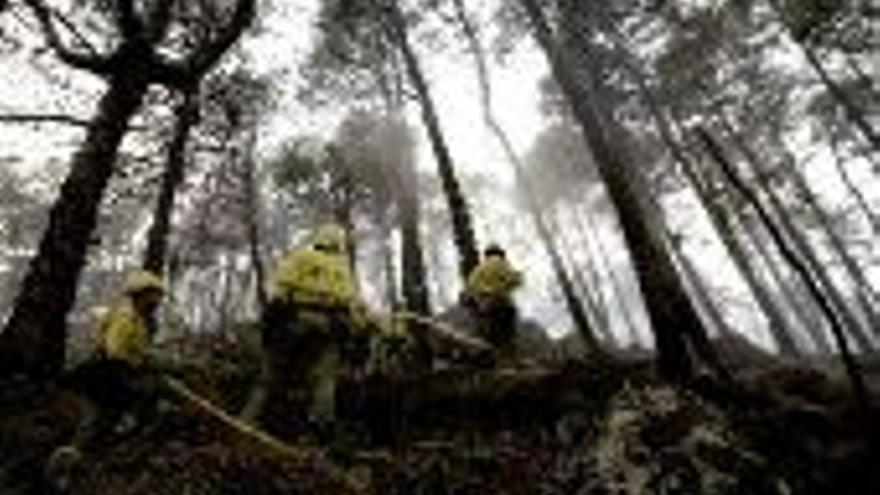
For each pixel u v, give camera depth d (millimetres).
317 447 7332
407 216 22219
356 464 7137
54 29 10727
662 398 6410
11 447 7660
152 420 7992
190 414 8273
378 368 8766
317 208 22031
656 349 11312
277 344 7258
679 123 30859
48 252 9641
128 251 29438
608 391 7449
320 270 7355
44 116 10203
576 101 14703
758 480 5539
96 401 7098
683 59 29609
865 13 16531
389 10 23125
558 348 20328
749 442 5879
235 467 7070
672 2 27781
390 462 7156
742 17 29109
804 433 5379
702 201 30453
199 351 11430
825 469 4887
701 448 5906
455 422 8086
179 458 7219
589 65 24266
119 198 15227
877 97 29781
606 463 6129
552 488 6410
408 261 21188
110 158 10430
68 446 7047
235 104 16266
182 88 11383
